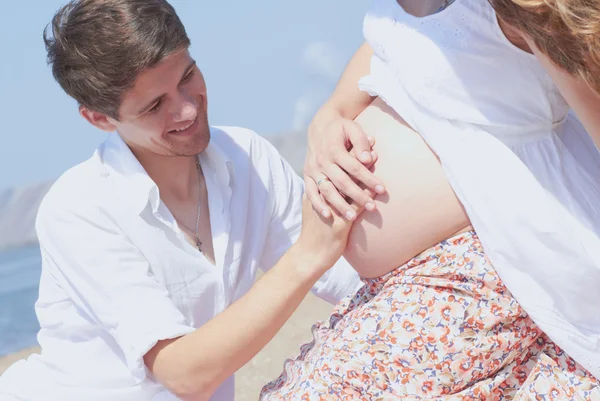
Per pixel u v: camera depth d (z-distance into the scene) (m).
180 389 1.91
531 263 1.43
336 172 1.60
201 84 2.03
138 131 2.02
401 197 1.55
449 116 1.48
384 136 1.61
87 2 1.95
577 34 1.16
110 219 2.06
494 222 1.44
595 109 1.28
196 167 2.23
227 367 1.83
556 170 1.49
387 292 1.57
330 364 1.54
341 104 1.80
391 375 1.51
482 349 1.48
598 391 1.46
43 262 2.19
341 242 1.65
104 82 1.93
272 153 2.38
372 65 1.64
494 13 1.43
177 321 1.98
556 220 1.42
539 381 1.48
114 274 2.02
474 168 1.46
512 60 1.45
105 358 2.16
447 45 1.48
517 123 1.48
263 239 2.31
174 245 2.11
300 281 1.72
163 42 1.92
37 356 2.27
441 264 1.52
